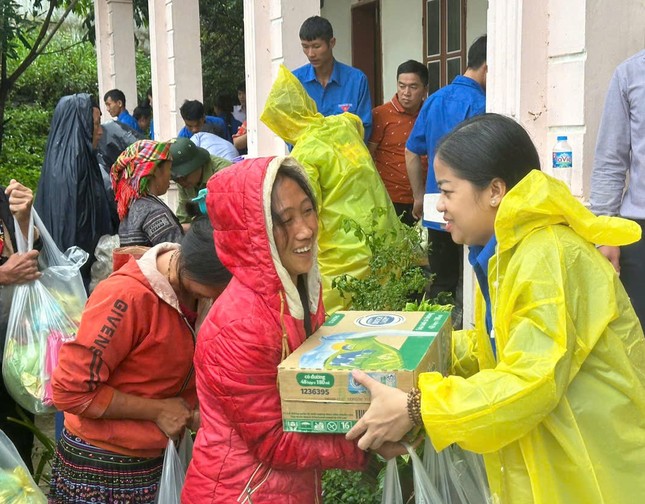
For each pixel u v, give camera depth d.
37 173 11.98
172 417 2.37
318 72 5.51
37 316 3.12
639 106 3.32
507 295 1.70
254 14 6.39
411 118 5.62
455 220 1.81
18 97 16.22
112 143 5.95
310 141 4.02
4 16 10.82
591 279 1.69
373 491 2.38
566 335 1.60
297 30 6.29
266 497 1.91
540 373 1.59
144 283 2.27
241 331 1.82
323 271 3.91
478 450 1.66
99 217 4.24
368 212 3.93
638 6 3.80
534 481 1.71
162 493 2.35
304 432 1.78
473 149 1.75
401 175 5.66
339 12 10.09
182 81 8.95
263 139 6.61
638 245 3.36
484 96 4.69
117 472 2.37
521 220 1.69
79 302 3.25
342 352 1.81
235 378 1.82
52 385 2.27
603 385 1.71
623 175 3.45
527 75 3.93
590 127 3.82
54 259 3.30
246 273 1.86
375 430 1.70
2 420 3.42
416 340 1.87
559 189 1.68
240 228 1.83
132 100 11.92
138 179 3.91
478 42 4.72
